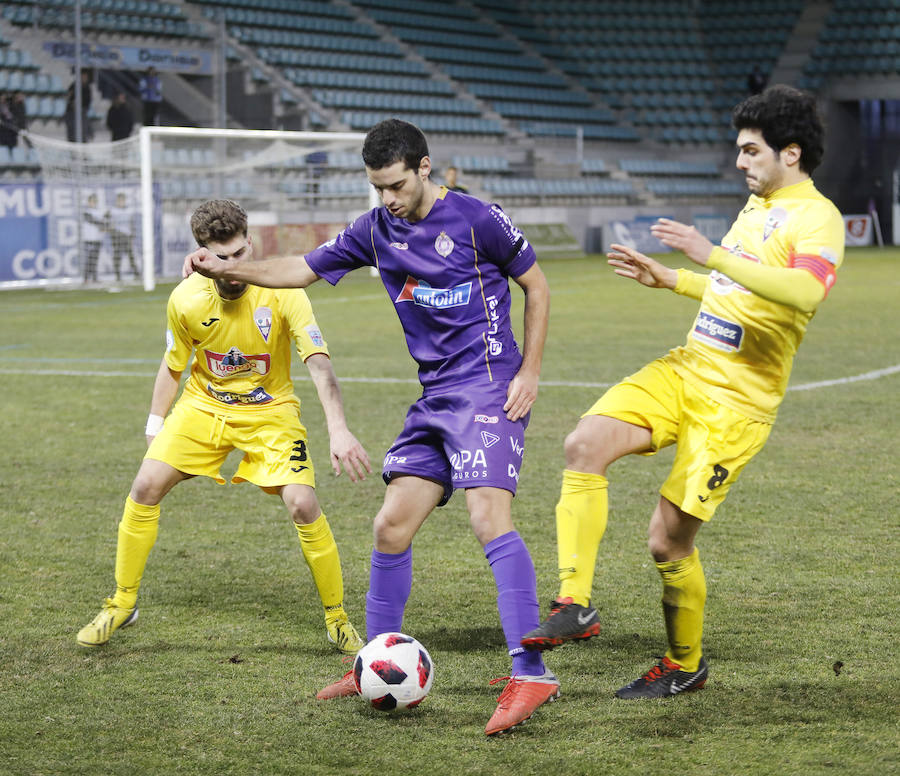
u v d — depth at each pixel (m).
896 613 8.89
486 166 65.12
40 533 11.62
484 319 7.35
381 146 6.93
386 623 7.55
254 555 10.88
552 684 6.87
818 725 6.78
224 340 8.18
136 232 47.31
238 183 51.69
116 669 7.88
